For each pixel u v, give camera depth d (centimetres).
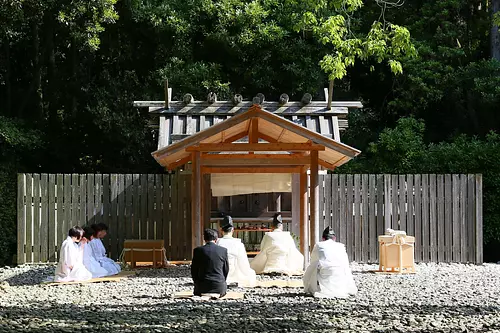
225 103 1823
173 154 1395
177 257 1761
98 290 1222
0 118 2344
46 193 1728
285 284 1260
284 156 1467
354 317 916
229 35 2325
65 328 825
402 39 1905
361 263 1714
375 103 2684
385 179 1731
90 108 2369
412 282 1332
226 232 1272
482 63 2370
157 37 2416
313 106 1827
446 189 1730
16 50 2698
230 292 1168
